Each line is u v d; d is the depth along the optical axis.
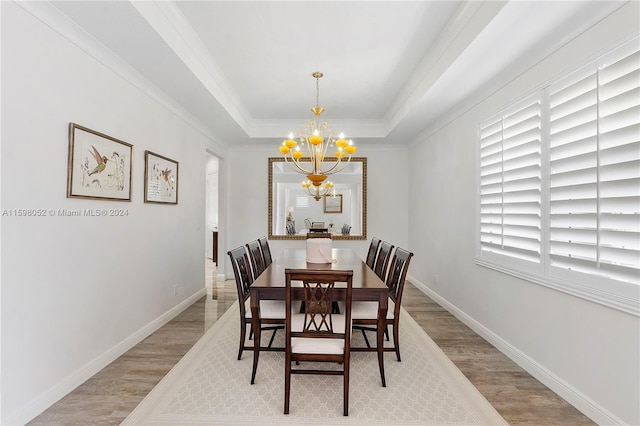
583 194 1.93
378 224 5.77
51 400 1.94
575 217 1.99
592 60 1.85
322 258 3.11
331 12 2.39
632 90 1.63
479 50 2.31
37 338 1.86
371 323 2.44
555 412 1.92
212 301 4.28
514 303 2.61
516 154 2.61
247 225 5.79
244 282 2.71
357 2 2.28
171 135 3.54
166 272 3.46
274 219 5.85
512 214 2.64
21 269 1.77
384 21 2.50
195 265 4.27
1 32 1.65
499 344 2.79
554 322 2.17
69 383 2.09
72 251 2.14
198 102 3.54
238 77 3.57
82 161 2.20
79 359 2.20
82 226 2.23
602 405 1.79
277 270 2.79
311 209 5.91
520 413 1.91
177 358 2.60
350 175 5.85
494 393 2.12
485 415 1.89
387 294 2.20
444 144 4.05
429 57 3.01
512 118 2.65
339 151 3.31
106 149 2.45
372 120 5.18
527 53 2.35
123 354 2.66
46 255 1.93
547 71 2.23
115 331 2.59
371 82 3.70
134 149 2.84
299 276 1.89
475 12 2.13
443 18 2.47
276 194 5.89
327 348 1.95
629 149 1.65
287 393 1.90
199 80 2.95
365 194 5.76
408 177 5.76
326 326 1.94
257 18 2.46
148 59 2.53
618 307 1.68
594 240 1.86
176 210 3.69
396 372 2.40
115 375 2.31
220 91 3.57
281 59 3.13
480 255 3.15
